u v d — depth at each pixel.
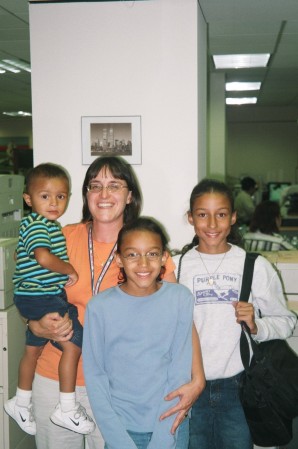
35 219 1.74
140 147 2.88
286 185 10.22
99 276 1.71
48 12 2.84
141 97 2.86
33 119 2.90
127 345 1.52
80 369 1.73
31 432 1.84
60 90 2.88
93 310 1.54
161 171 2.89
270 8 3.42
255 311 1.83
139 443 1.50
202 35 3.29
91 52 2.85
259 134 11.36
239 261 1.79
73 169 2.91
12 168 11.78
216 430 1.75
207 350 1.73
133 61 2.84
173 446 1.51
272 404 1.67
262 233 4.11
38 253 1.66
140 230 1.53
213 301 1.75
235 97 8.79
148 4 2.81
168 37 2.82
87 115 2.88
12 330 2.26
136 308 1.54
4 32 4.12
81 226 1.83
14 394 2.29
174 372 1.53
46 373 1.74
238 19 3.73
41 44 2.86
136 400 1.50
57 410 1.67
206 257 1.82
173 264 1.70
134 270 1.52
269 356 1.72
